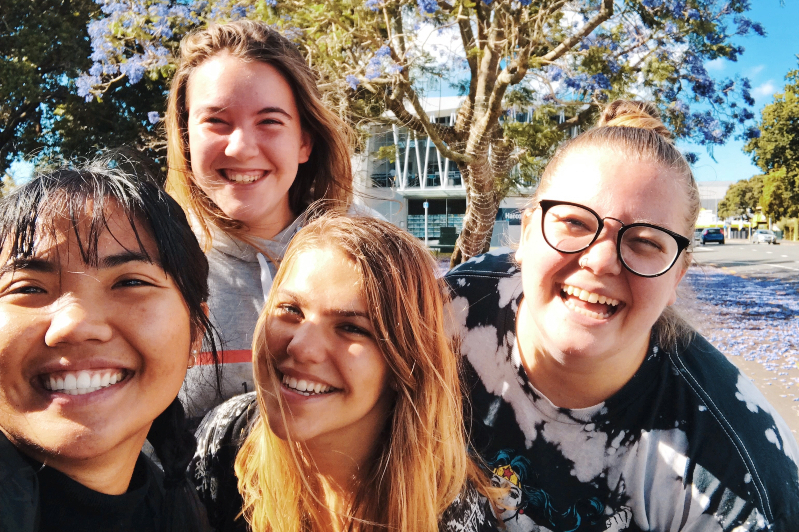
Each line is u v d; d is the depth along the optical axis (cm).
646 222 57
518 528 71
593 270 58
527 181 259
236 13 216
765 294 531
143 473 51
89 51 561
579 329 59
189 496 58
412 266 60
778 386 240
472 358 74
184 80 87
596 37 240
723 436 64
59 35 536
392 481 59
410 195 1197
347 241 57
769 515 62
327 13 204
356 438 60
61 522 44
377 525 60
